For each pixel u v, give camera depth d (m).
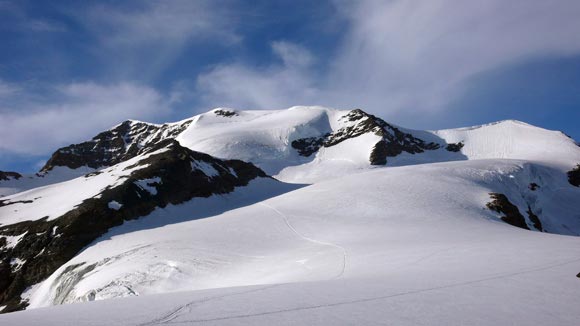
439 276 13.01
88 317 8.88
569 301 9.18
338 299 9.87
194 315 8.69
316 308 9.01
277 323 7.91
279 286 12.52
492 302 9.19
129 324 8.12
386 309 8.78
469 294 10.00
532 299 9.38
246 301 10.01
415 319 8.02
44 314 9.54
